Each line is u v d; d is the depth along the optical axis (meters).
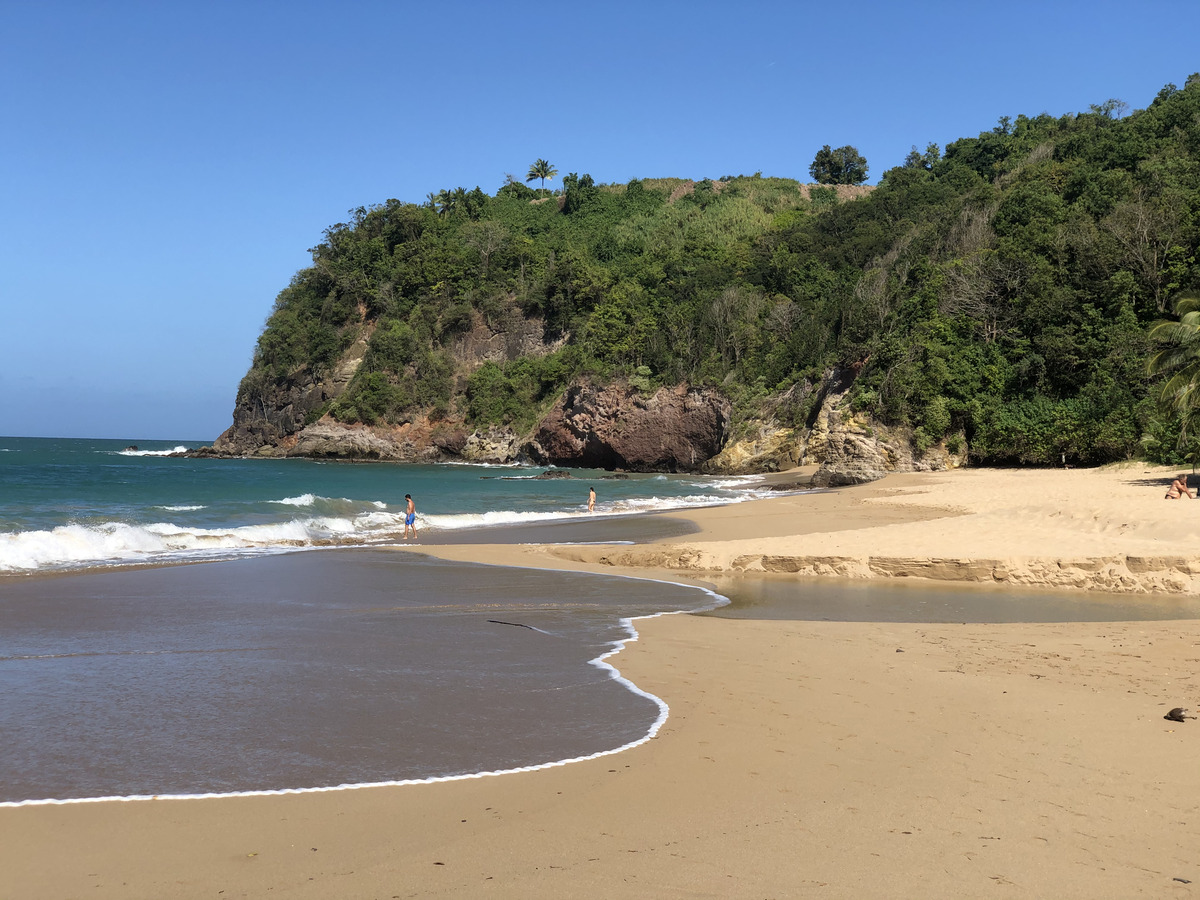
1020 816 5.41
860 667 9.64
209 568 18.61
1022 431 52.00
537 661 10.09
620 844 5.03
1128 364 49.66
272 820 5.40
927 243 81.06
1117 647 10.48
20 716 7.71
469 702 8.26
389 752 6.76
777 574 18.42
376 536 26.73
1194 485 31.81
